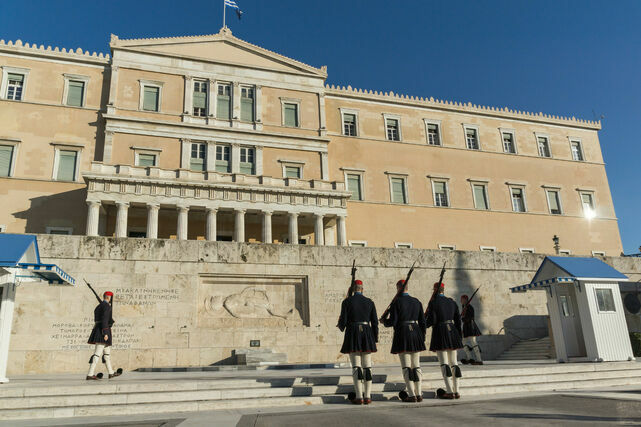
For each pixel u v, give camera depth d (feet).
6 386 31.35
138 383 30.76
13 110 118.52
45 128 119.85
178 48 134.51
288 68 144.87
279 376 37.60
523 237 158.51
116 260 58.44
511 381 35.42
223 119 133.18
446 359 29.94
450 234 149.79
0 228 110.73
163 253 60.49
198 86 135.13
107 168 109.09
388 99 155.43
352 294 29.53
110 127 121.60
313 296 65.26
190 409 27.50
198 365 58.18
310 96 145.28
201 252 62.13
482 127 166.81
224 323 61.11
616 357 48.96
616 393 30.83
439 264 72.59
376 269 69.15
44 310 54.34
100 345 38.75
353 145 147.64
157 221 112.78
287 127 139.54
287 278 65.57
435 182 154.71
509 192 162.20
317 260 66.95
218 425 20.85
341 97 151.74
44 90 122.42
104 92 127.54
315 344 63.46
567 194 170.09
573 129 180.24
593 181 176.04
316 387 30.60
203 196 112.98
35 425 22.52
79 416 26.35
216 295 62.28
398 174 149.48
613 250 169.58
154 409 27.17
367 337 28.04
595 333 48.91
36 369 52.42
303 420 22.04
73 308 55.31
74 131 122.01
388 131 155.33
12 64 121.49
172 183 110.63
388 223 143.74
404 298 29.78
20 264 37.52
